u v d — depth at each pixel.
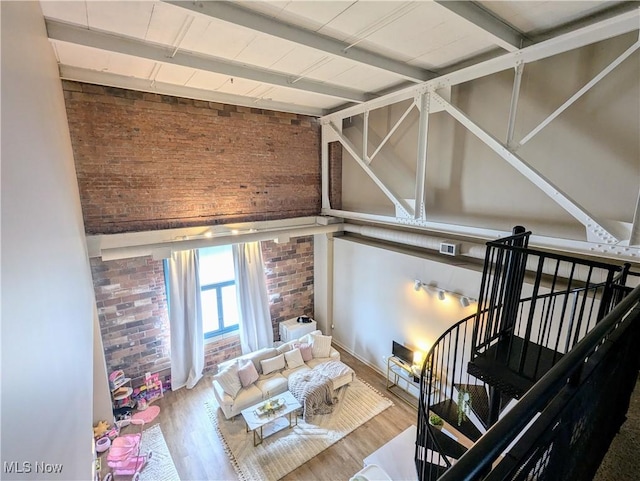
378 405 5.35
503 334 2.70
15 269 0.78
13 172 0.89
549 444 1.00
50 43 2.82
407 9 2.59
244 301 6.27
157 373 5.64
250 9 2.61
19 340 0.75
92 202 4.61
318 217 6.77
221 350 6.30
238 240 5.41
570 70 3.20
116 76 4.16
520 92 3.63
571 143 3.29
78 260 2.86
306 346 6.19
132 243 4.92
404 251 5.51
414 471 3.99
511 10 2.59
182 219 5.37
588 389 1.21
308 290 7.41
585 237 3.34
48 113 2.05
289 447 4.57
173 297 5.44
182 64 3.47
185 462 4.35
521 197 3.82
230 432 4.85
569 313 3.50
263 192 6.16
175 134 5.09
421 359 5.26
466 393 3.43
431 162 4.83
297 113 6.08
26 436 0.73
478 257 4.24
